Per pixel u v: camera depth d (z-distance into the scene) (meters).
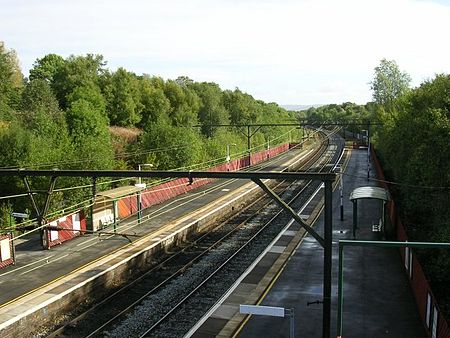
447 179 24.94
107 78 68.38
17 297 18.84
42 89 54.41
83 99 53.94
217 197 41.00
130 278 23.39
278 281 20.62
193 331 16.05
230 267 24.06
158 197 38.75
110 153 39.56
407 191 29.03
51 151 35.28
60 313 19.08
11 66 58.22
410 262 19.73
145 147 48.62
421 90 35.66
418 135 27.86
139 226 30.56
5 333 16.20
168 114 73.31
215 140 62.72
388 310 17.39
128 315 18.62
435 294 19.34
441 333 13.44
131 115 65.94
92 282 21.02
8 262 22.78
